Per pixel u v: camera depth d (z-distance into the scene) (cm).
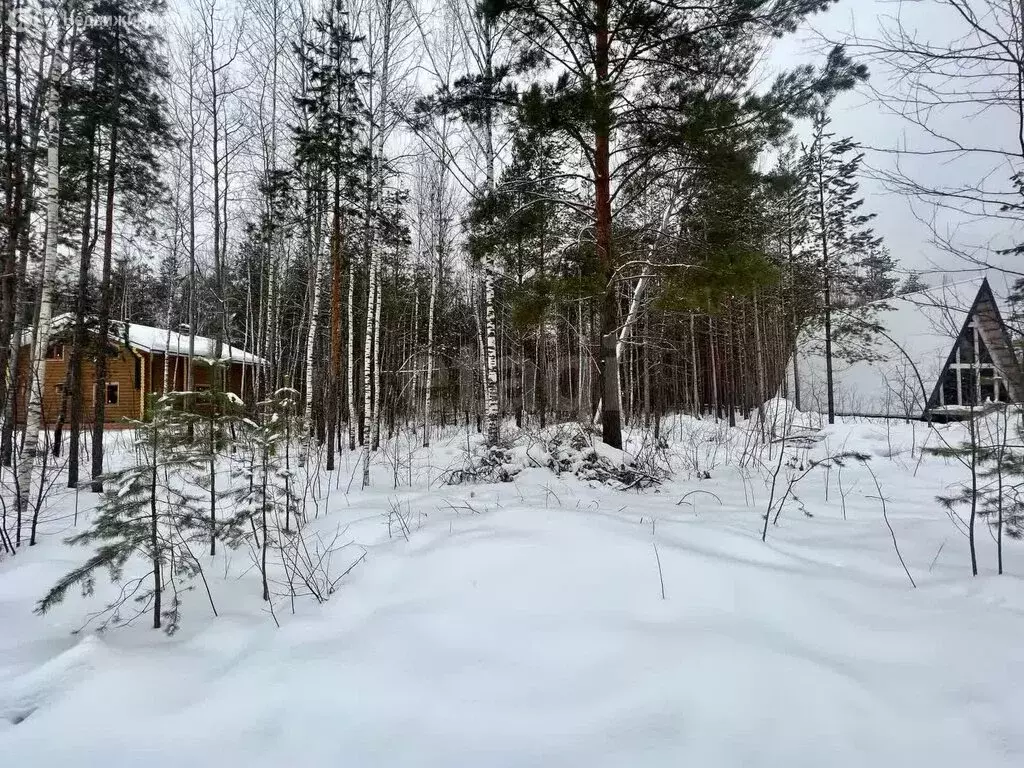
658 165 826
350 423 1426
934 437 1080
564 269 817
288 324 2350
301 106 1104
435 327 2016
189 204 1371
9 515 650
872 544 416
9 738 230
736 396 2402
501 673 253
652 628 279
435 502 593
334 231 1077
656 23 728
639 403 2070
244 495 423
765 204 863
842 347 1948
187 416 387
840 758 196
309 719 233
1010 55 338
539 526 414
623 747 205
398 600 334
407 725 225
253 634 320
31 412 714
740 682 233
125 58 927
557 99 699
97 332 984
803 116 698
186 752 220
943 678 237
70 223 1091
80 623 356
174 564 361
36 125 827
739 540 396
